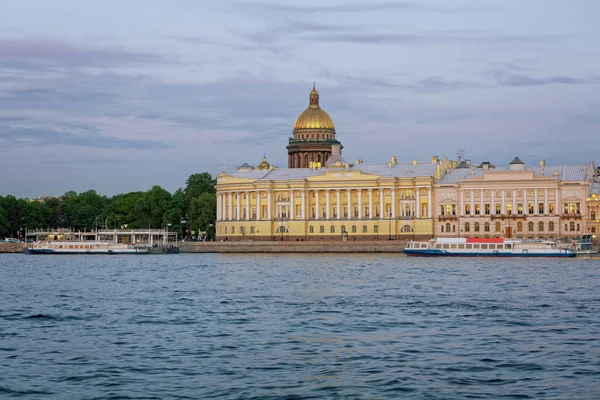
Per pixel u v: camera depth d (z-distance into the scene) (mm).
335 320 72312
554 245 178750
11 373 52219
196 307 82875
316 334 64875
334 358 55719
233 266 154375
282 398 46469
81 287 108500
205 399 46375
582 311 77250
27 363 54969
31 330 68312
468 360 54750
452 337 63031
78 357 56688
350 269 140125
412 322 70750
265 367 53312
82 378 50875
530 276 120500
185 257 198750
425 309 79438
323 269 141125
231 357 56281
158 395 47219
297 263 162000
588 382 49156
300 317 74438
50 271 144500
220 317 74875
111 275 132125
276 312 78125
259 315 76062
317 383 49312
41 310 81500
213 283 112875
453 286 103688
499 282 109562
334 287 103750
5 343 62125
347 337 63375
